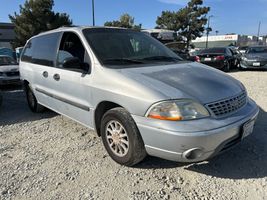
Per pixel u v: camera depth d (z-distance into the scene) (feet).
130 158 11.53
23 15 108.78
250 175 11.30
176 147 9.96
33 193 10.55
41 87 17.87
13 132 17.11
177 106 10.03
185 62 14.33
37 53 18.76
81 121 14.34
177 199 9.95
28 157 13.48
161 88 10.62
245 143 14.06
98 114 13.05
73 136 15.89
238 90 11.94
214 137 9.93
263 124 16.58
